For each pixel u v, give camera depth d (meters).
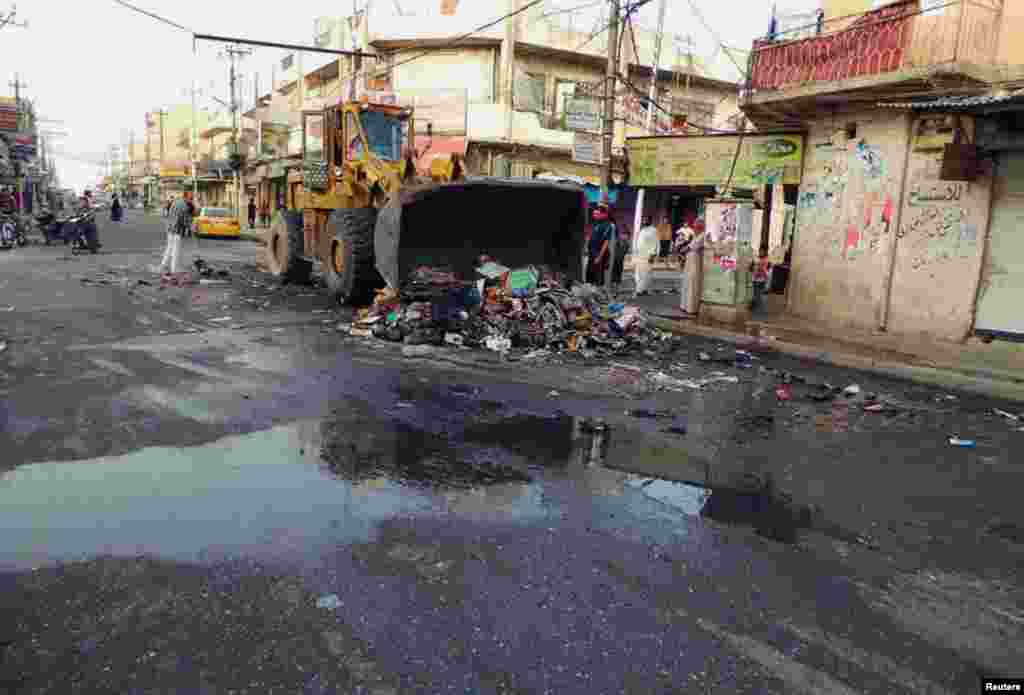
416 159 12.43
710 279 12.97
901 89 11.06
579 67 28.73
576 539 3.99
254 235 33.97
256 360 8.01
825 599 3.49
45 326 9.35
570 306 10.12
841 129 12.89
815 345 10.55
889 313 12.02
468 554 3.74
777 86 12.71
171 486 4.43
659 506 4.54
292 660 2.80
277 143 40.75
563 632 3.07
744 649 3.03
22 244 23.23
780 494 4.88
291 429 5.64
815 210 13.50
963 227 10.95
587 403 6.99
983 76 10.35
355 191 12.74
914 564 3.94
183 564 3.50
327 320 10.92
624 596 3.40
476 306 10.06
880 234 12.12
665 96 31.03
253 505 4.21
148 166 81.69
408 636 2.99
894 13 11.63
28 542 3.66
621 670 2.83
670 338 10.88
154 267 17.23
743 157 15.97
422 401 6.68
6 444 5.04
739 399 7.58
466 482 4.75
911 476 5.41
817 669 2.92
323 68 33.69
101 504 4.13
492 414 6.39
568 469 5.11
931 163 11.33
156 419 5.72
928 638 3.21
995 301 10.66
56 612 3.07
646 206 30.11
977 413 7.48
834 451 5.95
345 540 3.82
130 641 2.89
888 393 8.26
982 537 4.36
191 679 2.68
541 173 27.89
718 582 3.59
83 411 5.84
